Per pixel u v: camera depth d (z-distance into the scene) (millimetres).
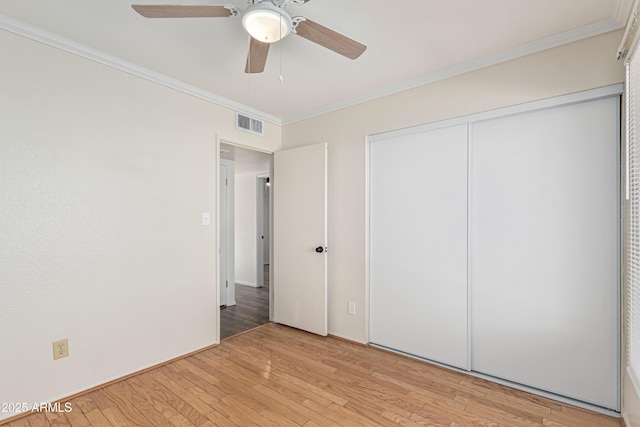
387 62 2283
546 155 2055
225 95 2895
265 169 5270
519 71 2107
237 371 2385
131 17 1771
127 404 1960
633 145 1594
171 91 2580
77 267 2066
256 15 1466
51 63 1963
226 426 1762
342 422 1799
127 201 2311
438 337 2488
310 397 2045
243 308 4109
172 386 2172
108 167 2217
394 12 1729
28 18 1777
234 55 2193
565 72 1949
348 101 2973
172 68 2383
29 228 1884
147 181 2426
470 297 2334
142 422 1791
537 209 2082
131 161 2336
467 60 2258
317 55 2182
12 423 1771
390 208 2748
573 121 1968
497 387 2158
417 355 2598
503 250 2203
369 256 2879
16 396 1828
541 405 1948
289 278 3338
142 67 2359
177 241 2607
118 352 2252
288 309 3354
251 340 3002
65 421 1794
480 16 1761
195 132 2746
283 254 3400
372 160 2861
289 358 2609
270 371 2387
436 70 2410
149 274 2428
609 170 1860
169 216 2557
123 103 2295
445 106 2420
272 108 3229
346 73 2455
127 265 2307
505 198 2195
